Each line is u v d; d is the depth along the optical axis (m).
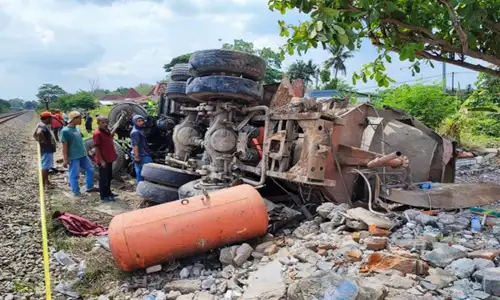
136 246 4.18
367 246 4.05
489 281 3.15
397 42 3.22
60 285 4.32
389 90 18.31
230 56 5.89
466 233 4.41
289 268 3.95
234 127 6.32
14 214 6.88
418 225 4.59
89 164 8.77
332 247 4.20
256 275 4.02
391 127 6.36
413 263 3.54
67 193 8.70
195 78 6.18
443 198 5.43
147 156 8.92
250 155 6.22
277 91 6.38
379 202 5.41
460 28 2.67
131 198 8.43
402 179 5.90
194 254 4.48
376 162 5.30
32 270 4.77
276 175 5.62
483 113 20.00
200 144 7.13
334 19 2.80
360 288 3.13
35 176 10.68
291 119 5.54
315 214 5.74
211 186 6.02
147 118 10.50
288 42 3.56
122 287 4.23
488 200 5.65
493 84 11.41
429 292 3.24
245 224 4.54
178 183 6.77
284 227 5.39
